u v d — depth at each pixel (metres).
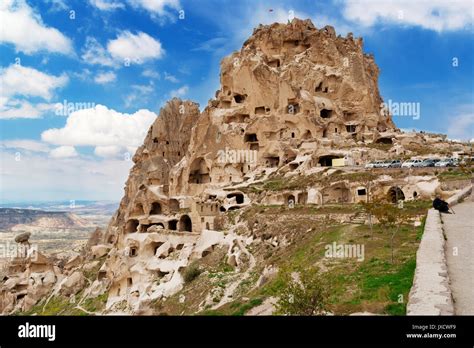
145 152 162.25
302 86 136.38
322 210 74.56
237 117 137.00
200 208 97.38
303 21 150.88
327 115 137.00
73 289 115.12
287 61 145.62
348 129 136.38
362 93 140.12
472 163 84.12
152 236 100.94
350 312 24.97
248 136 131.12
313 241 54.88
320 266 39.41
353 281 31.98
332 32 152.25
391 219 39.78
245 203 101.25
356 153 107.12
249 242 75.44
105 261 116.06
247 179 119.44
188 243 92.81
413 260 33.56
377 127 140.12
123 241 119.25
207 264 75.50
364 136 129.12
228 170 127.50
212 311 43.72
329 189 88.19
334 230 57.16
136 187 153.50
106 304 92.88
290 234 68.44
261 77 133.50
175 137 163.38
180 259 86.12
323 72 140.12
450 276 23.50
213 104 143.38
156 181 151.25
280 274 27.50
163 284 78.81
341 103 139.38
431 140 125.62
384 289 27.59
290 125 126.75
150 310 69.06
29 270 125.38
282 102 129.75
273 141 124.44
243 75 138.00
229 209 100.88
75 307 100.38
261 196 99.31
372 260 36.53
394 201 73.88
